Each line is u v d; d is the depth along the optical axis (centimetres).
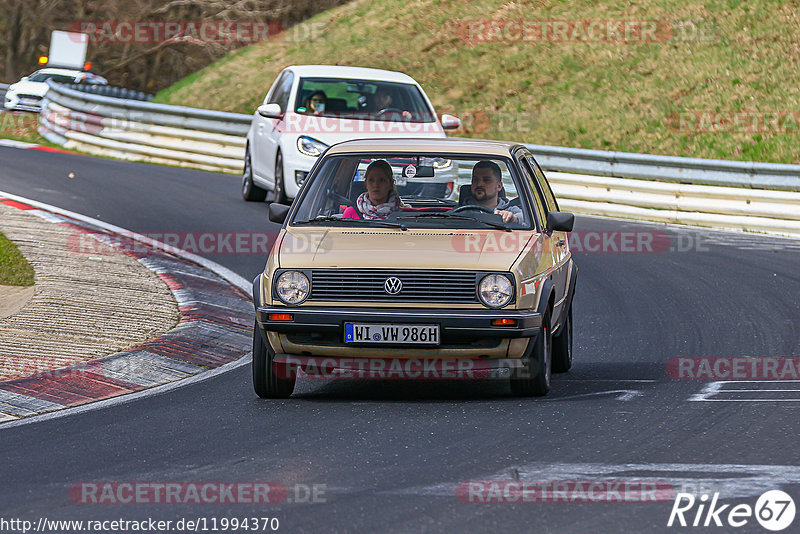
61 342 3538
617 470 2233
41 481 2202
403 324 2852
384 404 2930
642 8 10888
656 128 9081
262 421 2730
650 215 7169
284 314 2888
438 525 1881
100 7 15212
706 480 2153
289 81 6506
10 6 16400
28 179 7300
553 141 9288
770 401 2928
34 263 4691
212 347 3703
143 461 2353
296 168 6016
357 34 11962
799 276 5222
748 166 6950
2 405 2897
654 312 4447
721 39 10125
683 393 3056
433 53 11175
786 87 9206
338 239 3047
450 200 3300
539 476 2189
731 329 4100
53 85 10169
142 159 8975
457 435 2547
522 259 2948
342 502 2022
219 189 7412
